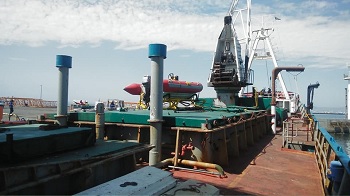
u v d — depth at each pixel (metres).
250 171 7.90
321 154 8.13
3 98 40.03
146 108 13.25
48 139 4.32
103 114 8.32
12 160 3.67
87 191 3.72
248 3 23.84
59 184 4.00
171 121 7.97
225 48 16.97
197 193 4.27
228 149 9.80
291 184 6.88
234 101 17.23
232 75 16.20
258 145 12.59
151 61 7.36
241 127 11.12
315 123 12.77
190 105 14.57
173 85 13.57
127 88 14.70
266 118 17.62
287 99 30.20
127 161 5.25
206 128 7.30
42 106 42.97
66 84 8.77
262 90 25.66
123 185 3.99
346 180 4.55
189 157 7.69
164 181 4.43
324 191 6.13
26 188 3.54
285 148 11.46
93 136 5.39
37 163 3.72
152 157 7.30
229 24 16.80
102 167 4.65
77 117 9.49
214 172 7.20
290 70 17.50
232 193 5.98
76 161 4.07
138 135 8.26
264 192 6.17
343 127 53.69
